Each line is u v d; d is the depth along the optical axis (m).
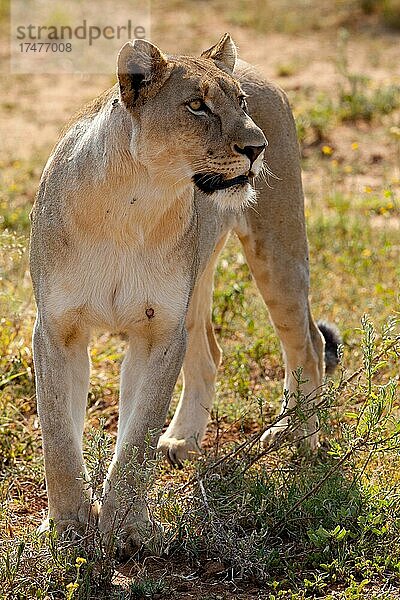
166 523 8.36
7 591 7.37
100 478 7.94
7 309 11.83
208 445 10.40
